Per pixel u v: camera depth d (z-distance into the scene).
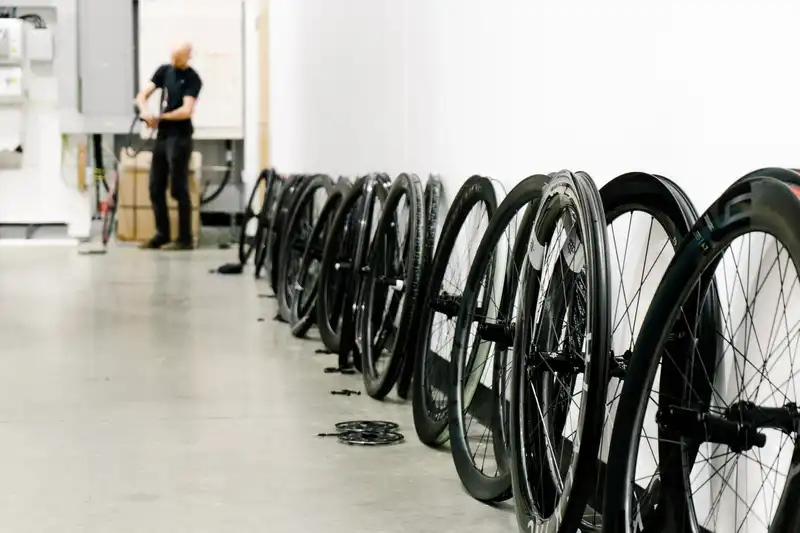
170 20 9.52
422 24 3.69
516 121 2.75
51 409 3.08
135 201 9.15
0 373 3.62
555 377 2.01
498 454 2.29
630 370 1.61
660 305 1.58
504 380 2.32
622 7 2.11
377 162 4.43
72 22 9.14
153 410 3.08
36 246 8.95
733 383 1.69
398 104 4.05
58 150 9.35
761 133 1.60
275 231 5.64
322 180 4.93
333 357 4.01
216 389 3.39
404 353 3.07
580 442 1.66
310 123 6.55
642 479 1.95
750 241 1.63
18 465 2.49
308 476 2.41
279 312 4.94
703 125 1.79
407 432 2.85
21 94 9.02
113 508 2.16
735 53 1.68
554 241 2.12
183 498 2.23
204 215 10.63
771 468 1.54
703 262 1.51
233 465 2.50
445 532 2.02
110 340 4.33
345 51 5.20
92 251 8.30
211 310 5.25
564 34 2.42
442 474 2.44
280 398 3.27
